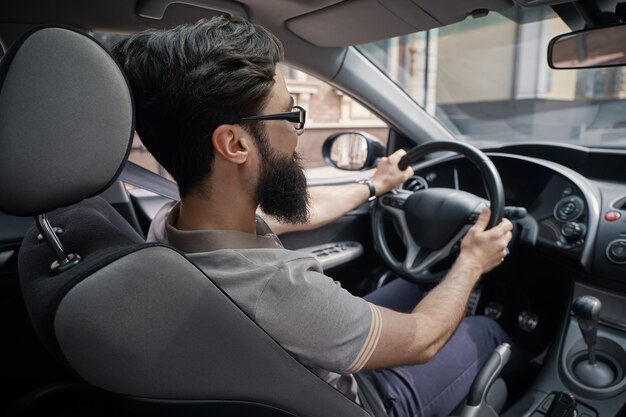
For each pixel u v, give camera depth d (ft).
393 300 4.79
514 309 5.82
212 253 1.98
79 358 1.59
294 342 1.95
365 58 5.77
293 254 2.10
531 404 4.02
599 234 4.39
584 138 6.00
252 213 2.23
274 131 2.08
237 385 1.86
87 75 1.63
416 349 2.34
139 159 5.23
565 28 4.74
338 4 4.26
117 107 1.73
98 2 3.94
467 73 27.84
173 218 2.31
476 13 4.26
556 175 4.99
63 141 1.57
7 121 1.44
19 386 3.69
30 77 1.49
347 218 6.05
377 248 5.12
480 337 3.93
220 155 1.99
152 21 4.30
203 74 1.84
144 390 1.70
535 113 27.94
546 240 4.75
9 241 3.56
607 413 3.83
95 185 1.73
